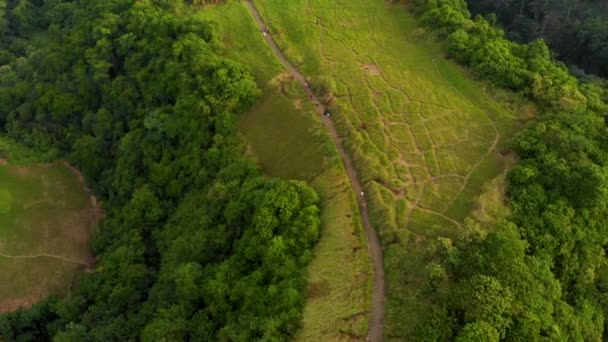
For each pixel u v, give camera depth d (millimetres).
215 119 57938
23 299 58938
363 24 70312
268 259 44312
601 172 47000
